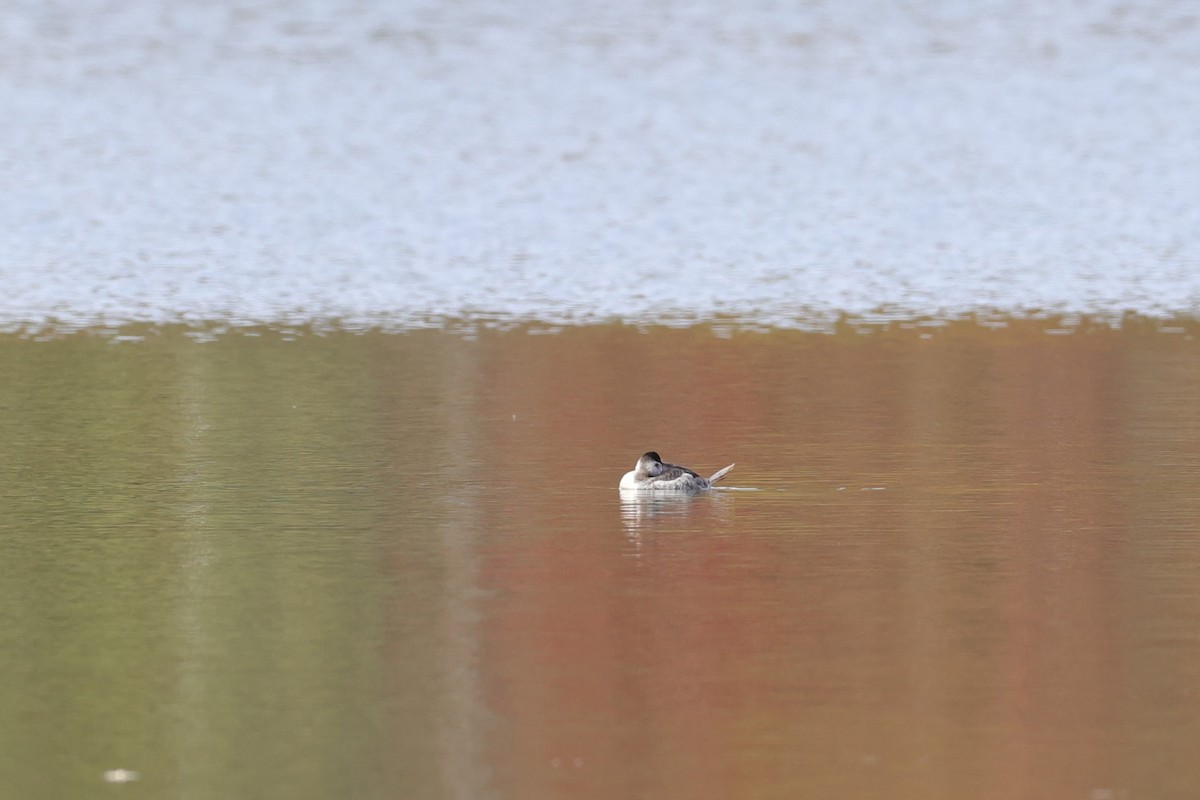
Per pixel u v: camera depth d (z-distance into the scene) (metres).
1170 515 26.95
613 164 81.12
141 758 17.98
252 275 57.16
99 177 77.69
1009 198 72.38
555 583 23.59
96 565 24.62
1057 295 53.16
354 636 21.44
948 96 98.75
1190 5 123.06
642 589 23.27
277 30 120.12
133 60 110.19
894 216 68.38
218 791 17.23
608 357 43.34
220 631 21.69
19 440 33.38
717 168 79.94
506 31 119.69
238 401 37.62
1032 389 38.66
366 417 35.75
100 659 20.73
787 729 18.58
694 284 55.31
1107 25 117.88
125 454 32.06
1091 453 31.67
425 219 68.00
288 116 94.56
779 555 24.86
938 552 24.94
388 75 106.38
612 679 19.97
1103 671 20.08
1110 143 85.44
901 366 41.88
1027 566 24.20
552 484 29.50
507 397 38.09
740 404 37.09
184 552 25.30
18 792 17.25
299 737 18.45
